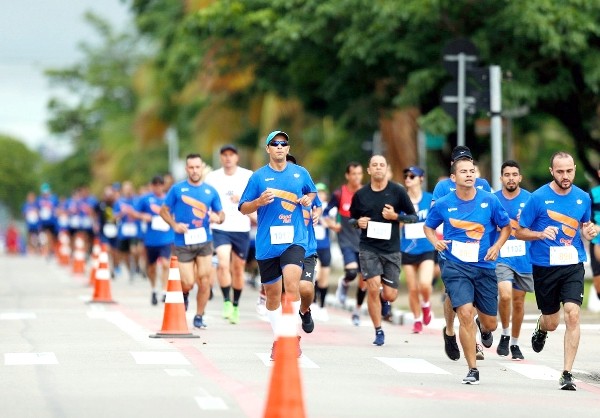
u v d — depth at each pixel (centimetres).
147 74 12700
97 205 7800
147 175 15700
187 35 7369
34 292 6222
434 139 6244
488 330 3122
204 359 3278
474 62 4703
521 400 2738
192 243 4178
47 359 3253
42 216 10562
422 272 4222
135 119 13600
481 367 3331
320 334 4125
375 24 6084
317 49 6600
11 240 12144
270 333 4044
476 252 3008
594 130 6931
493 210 3025
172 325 3847
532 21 5681
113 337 3841
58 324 4306
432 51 6159
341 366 3234
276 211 3244
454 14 6044
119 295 5969
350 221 3831
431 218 3056
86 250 9819
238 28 6838
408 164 7400
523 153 8494
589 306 4984
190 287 4222
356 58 6419
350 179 4688
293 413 2134
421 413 2477
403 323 4562
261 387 2750
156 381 2838
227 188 4431
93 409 2442
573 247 3050
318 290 5200
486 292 3044
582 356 3644
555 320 3158
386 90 6869
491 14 5969
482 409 2570
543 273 3070
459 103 4669
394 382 2953
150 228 5344
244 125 10494
